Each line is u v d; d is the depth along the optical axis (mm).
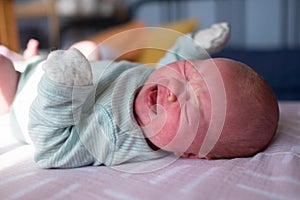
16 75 856
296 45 2090
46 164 656
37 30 2393
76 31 2277
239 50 1955
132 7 2363
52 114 650
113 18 2262
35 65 886
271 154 688
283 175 559
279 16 2088
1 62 823
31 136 686
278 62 1815
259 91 722
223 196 500
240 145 711
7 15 1397
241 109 698
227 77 709
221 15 2186
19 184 567
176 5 2275
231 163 647
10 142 853
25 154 748
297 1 2051
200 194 505
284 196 494
